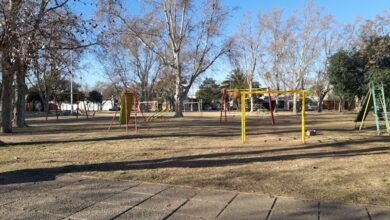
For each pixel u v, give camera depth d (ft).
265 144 44.24
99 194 21.24
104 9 53.26
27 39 37.68
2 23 36.47
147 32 123.75
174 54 130.72
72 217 17.43
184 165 30.17
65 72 85.10
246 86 204.03
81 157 34.47
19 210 18.37
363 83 114.73
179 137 54.49
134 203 19.58
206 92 326.03
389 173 26.66
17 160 32.71
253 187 22.81
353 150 38.70
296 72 187.32
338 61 117.91
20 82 80.64
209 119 117.39
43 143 47.29
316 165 29.91
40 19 38.27
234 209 18.61
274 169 28.30
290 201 19.88
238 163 31.04
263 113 178.29
